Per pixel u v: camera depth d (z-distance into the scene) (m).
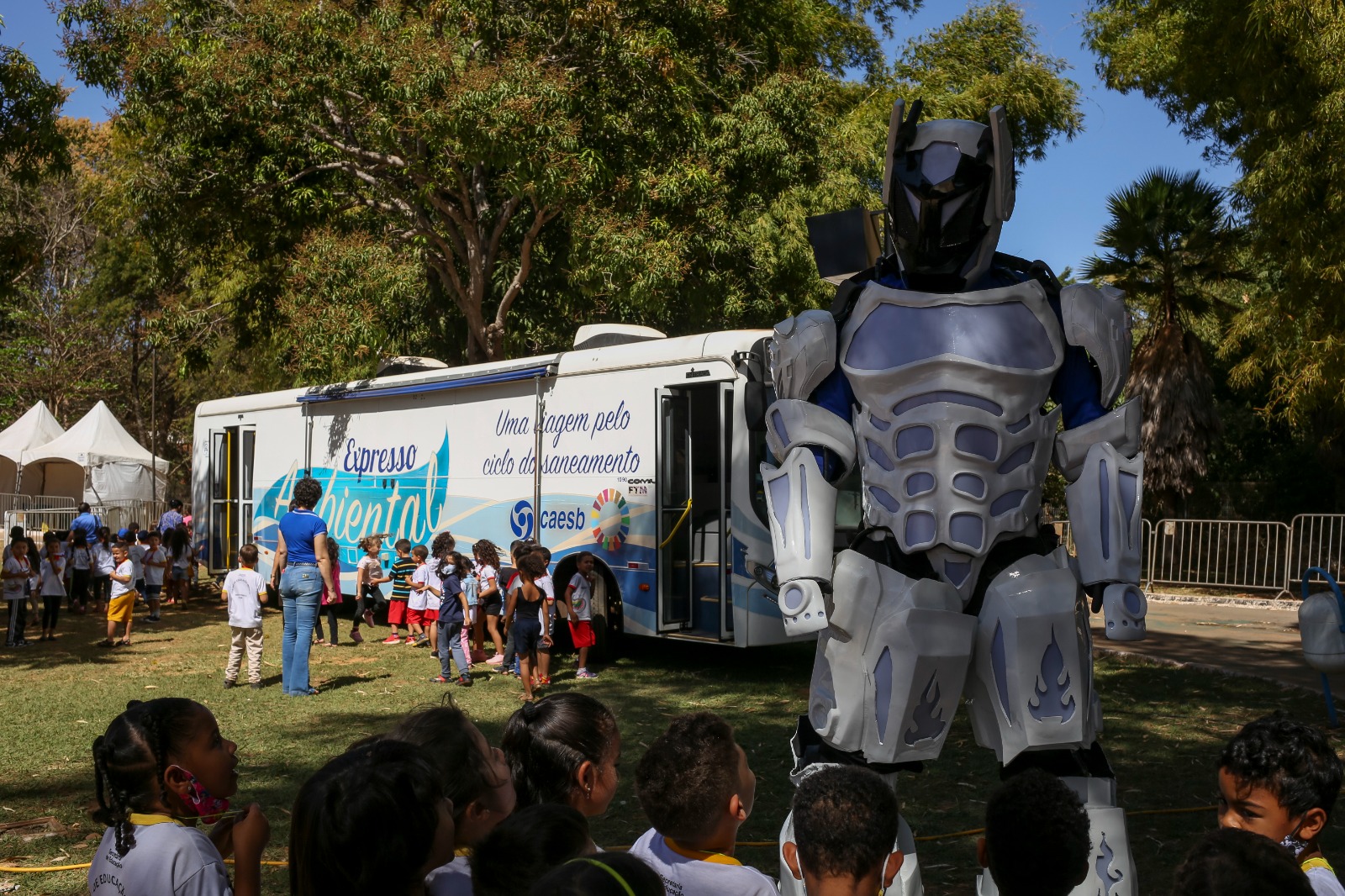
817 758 4.25
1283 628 15.29
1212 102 18.27
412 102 15.22
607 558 12.34
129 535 16.97
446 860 2.54
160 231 19.22
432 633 13.37
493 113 14.84
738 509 10.94
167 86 16.73
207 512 19.77
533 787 3.05
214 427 19.73
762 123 17.22
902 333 4.14
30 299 39.78
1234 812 2.90
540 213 17.09
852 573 4.09
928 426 4.05
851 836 2.58
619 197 16.84
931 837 6.17
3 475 33.53
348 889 2.34
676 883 2.81
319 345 16.47
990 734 4.15
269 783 7.55
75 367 40.59
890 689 4.04
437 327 20.86
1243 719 9.09
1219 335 23.38
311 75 15.71
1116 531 4.04
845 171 21.44
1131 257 21.30
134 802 2.97
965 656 4.05
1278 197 13.85
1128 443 4.14
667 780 2.87
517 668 12.04
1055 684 4.01
